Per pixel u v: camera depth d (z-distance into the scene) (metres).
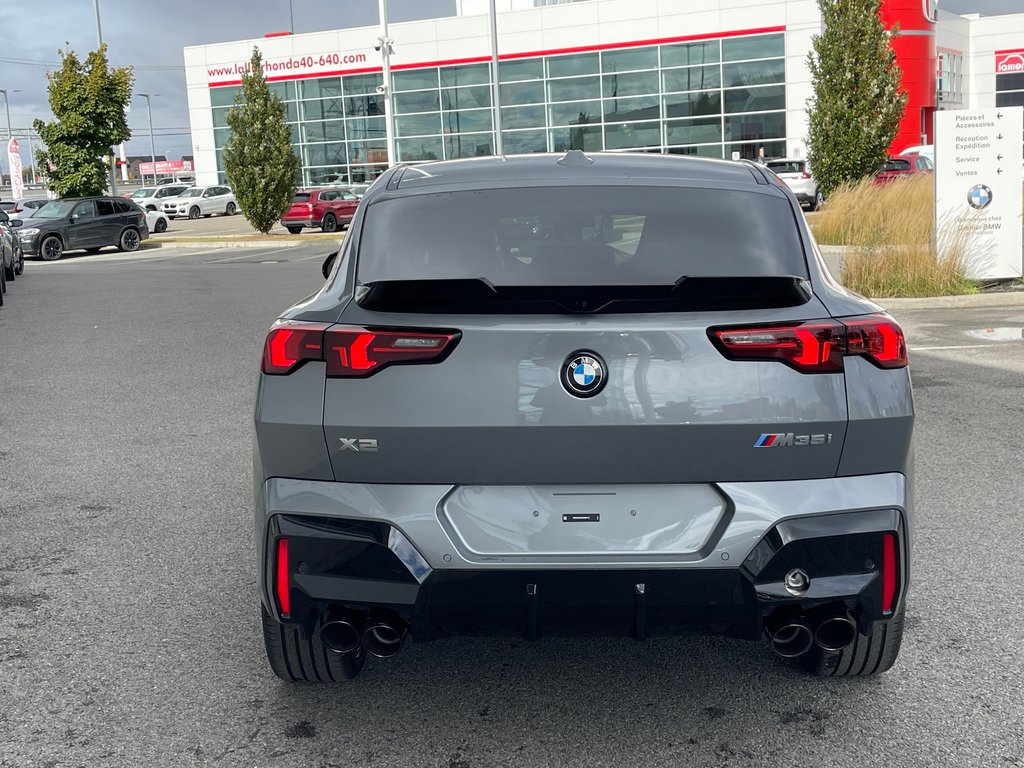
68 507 5.60
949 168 14.16
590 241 3.12
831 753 2.98
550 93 45.19
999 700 3.28
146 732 3.18
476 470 2.76
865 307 2.94
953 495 5.48
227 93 51.34
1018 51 59.72
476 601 2.77
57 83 31.72
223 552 4.85
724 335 2.72
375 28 47.16
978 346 10.14
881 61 24.70
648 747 3.04
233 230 40.47
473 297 2.80
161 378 9.54
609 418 2.71
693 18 42.81
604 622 2.80
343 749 3.06
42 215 30.14
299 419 2.80
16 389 9.14
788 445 2.75
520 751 3.02
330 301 2.99
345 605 2.81
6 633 3.95
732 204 3.29
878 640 3.21
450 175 3.54
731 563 2.75
